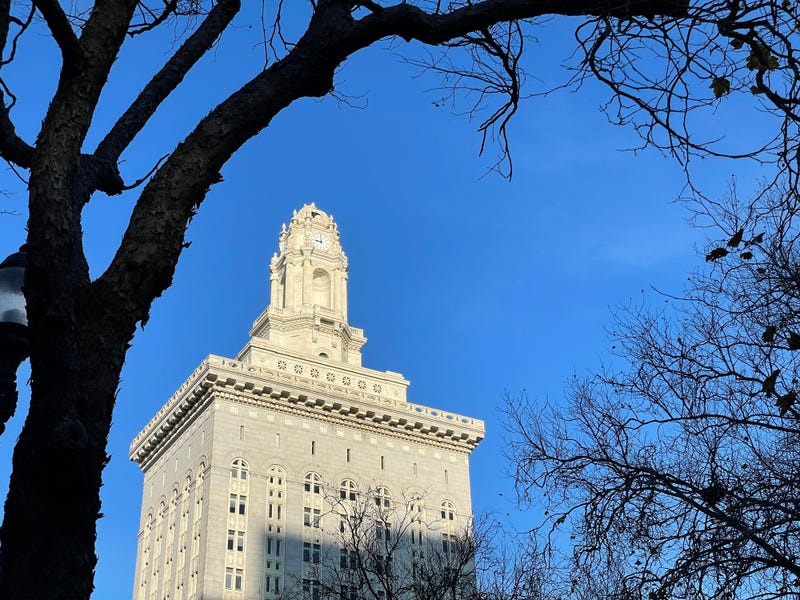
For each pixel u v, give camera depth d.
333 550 105.69
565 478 19.45
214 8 10.08
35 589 6.32
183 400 114.38
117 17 8.02
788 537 17.30
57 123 7.55
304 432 113.19
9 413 10.52
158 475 120.50
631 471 19.25
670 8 9.04
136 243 7.49
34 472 6.57
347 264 134.25
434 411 122.25
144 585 112.56
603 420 19.88
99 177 8.76
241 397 111.56
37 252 7.11
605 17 8.89
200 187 7.96
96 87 7.81
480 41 10.35
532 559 30.23
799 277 16.81
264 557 102.56
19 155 9.07
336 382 119.12
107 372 7.11
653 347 19.72
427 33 8.77
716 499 17.39
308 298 126.44
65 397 6.84
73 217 7.43
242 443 108.75
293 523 106.12
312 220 133.75
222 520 103.06
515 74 10.47
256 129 8.44
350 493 111.31
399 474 116.12
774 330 14.13
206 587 98.56
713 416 18.00
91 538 6.69
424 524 110.56
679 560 16.97
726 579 16.27
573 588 19.14
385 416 117.75
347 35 8.69
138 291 7.41
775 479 18.30
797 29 9.81
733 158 9.78
